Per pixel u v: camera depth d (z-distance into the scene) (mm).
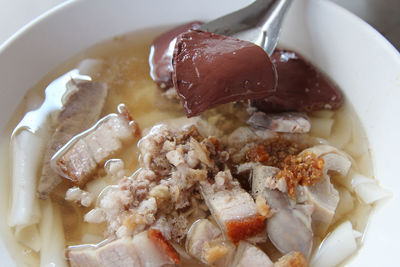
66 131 171
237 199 154
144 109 184
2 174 161
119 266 143
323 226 156
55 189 159
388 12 217
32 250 149
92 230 152
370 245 149
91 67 192
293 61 187
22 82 177
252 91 161
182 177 155
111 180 161
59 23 183
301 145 176
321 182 158
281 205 152
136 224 143
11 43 170
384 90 165
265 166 162
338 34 177
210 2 196
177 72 159
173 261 143
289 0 180
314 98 181
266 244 151
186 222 154
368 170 169
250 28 181
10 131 169
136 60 198
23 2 221
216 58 156
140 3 195
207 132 177
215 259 143
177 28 199
